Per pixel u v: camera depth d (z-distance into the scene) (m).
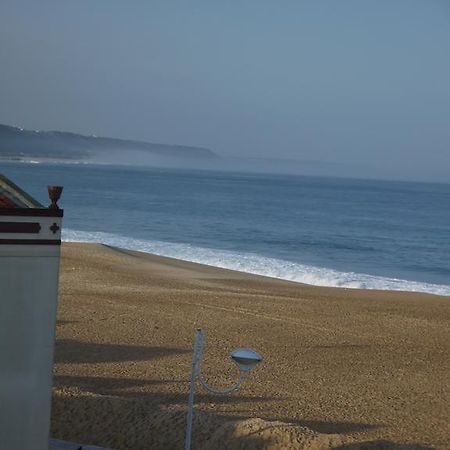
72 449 10.73
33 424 8.97
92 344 19.08
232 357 9.20
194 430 12.08
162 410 12.88
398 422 14.34
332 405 15.22
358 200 138.88
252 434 11.66
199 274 33.62
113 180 164.00
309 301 27.53
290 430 11.69
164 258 38.38
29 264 8.85
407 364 19.16
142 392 15.26
